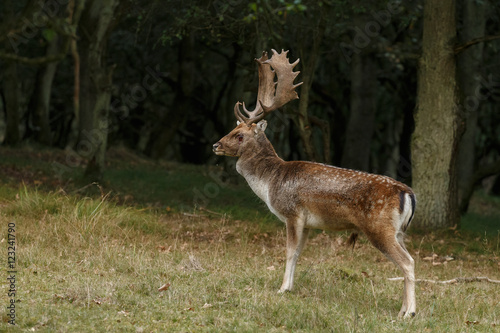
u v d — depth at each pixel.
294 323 6.47
